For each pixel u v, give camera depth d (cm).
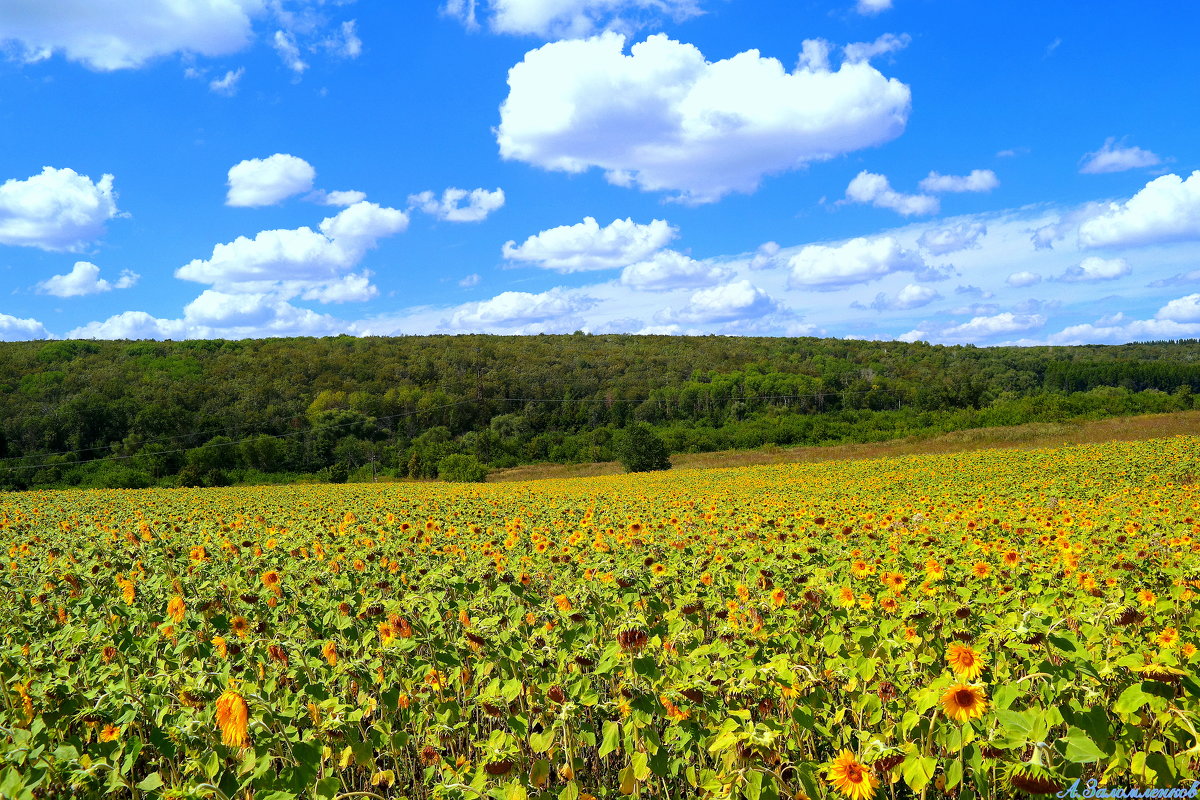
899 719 360
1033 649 365
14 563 836
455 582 640
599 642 474
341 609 566
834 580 618
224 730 322
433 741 388
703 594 591
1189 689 316
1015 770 280
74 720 392
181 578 688
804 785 298
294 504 2270
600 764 431
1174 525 941
